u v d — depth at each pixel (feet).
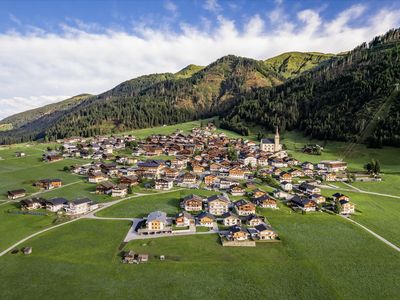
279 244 262.88
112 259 234.17
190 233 286.66
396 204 383.45
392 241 272.31
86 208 345.92
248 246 258.57
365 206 372.79
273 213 340.59
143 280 206.08
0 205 365.20
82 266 223.51
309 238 275.59
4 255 240.32
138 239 271.49
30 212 337.93
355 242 268.62
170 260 232.53
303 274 215.51
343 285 202.90
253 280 207.00
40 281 204.64
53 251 247.09
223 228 300.81
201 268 221.66
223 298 187.83
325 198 399.24
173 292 193.06
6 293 191.72
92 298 186.91
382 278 212.23
